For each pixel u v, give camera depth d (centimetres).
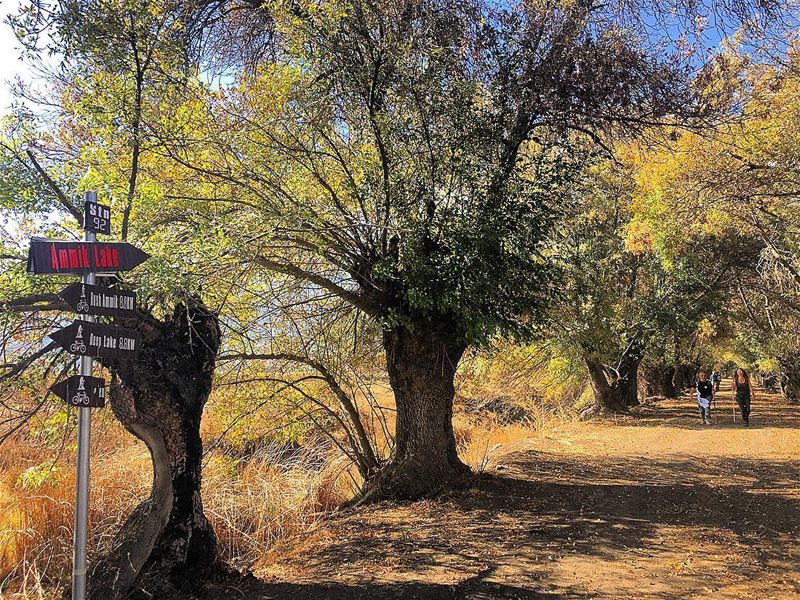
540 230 940
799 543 693
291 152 830
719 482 1050
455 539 723
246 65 1043
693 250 2227
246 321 827
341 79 888
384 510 877
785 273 1936
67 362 555
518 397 2314
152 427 555
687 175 1445
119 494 938
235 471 1019
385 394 1669
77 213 564
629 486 1011
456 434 1648
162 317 609
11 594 655
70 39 598
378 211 894
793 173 1343
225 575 588
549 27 977
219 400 1004
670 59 1025
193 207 729
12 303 497
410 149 910
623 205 2069
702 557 647
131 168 686
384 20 888
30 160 593
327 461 1191
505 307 958
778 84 1287
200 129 741
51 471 698
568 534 735
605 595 543
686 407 2794
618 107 1038
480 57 971
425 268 854
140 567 545
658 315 2333
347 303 1020
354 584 582
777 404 3272
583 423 2047
